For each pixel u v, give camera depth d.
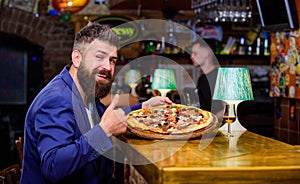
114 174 2.73
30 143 1.75
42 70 5.96
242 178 1.46
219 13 4.39
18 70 6.00
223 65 5.75
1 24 5.79
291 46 3.57
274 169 1.47
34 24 5.87
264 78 5.74
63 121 1.66
